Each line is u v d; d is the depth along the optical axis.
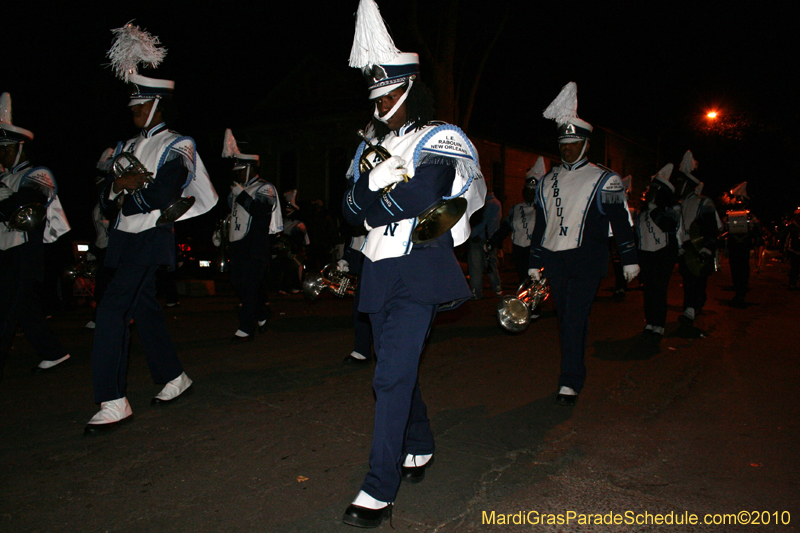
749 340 7.25
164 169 3.96
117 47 4.04
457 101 17.31
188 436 3.89
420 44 15.83
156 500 3.03
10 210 4.72
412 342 2.86
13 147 4.91
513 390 5.00
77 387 5.01
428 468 3.44
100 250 6.86
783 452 3.69
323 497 3.08
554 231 4.75
